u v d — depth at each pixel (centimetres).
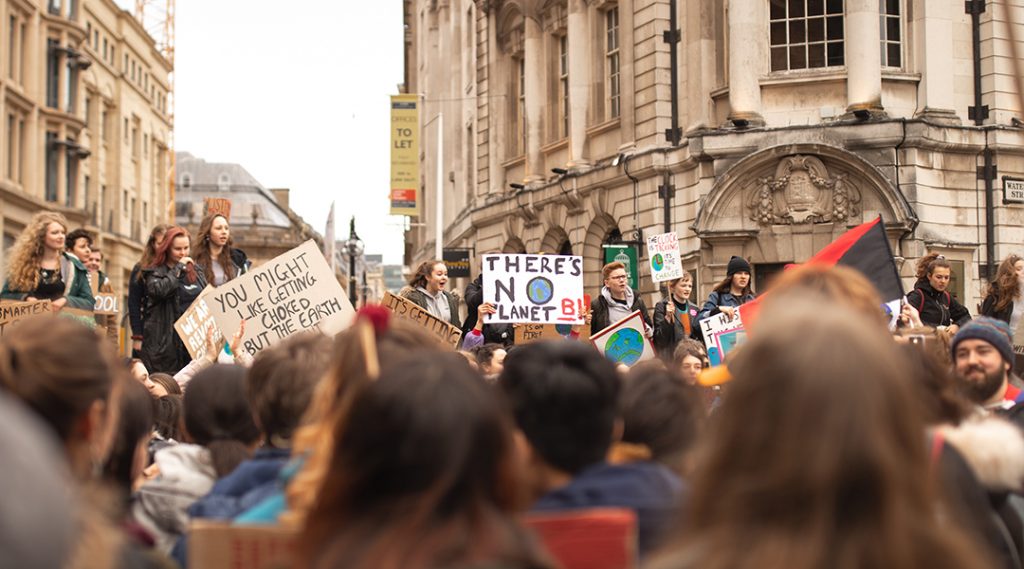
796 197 2503
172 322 1275
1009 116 2566
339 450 288
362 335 369
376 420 280
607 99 3122
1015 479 488
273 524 368
